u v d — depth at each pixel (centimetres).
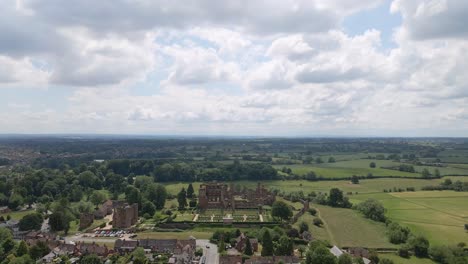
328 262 19038
